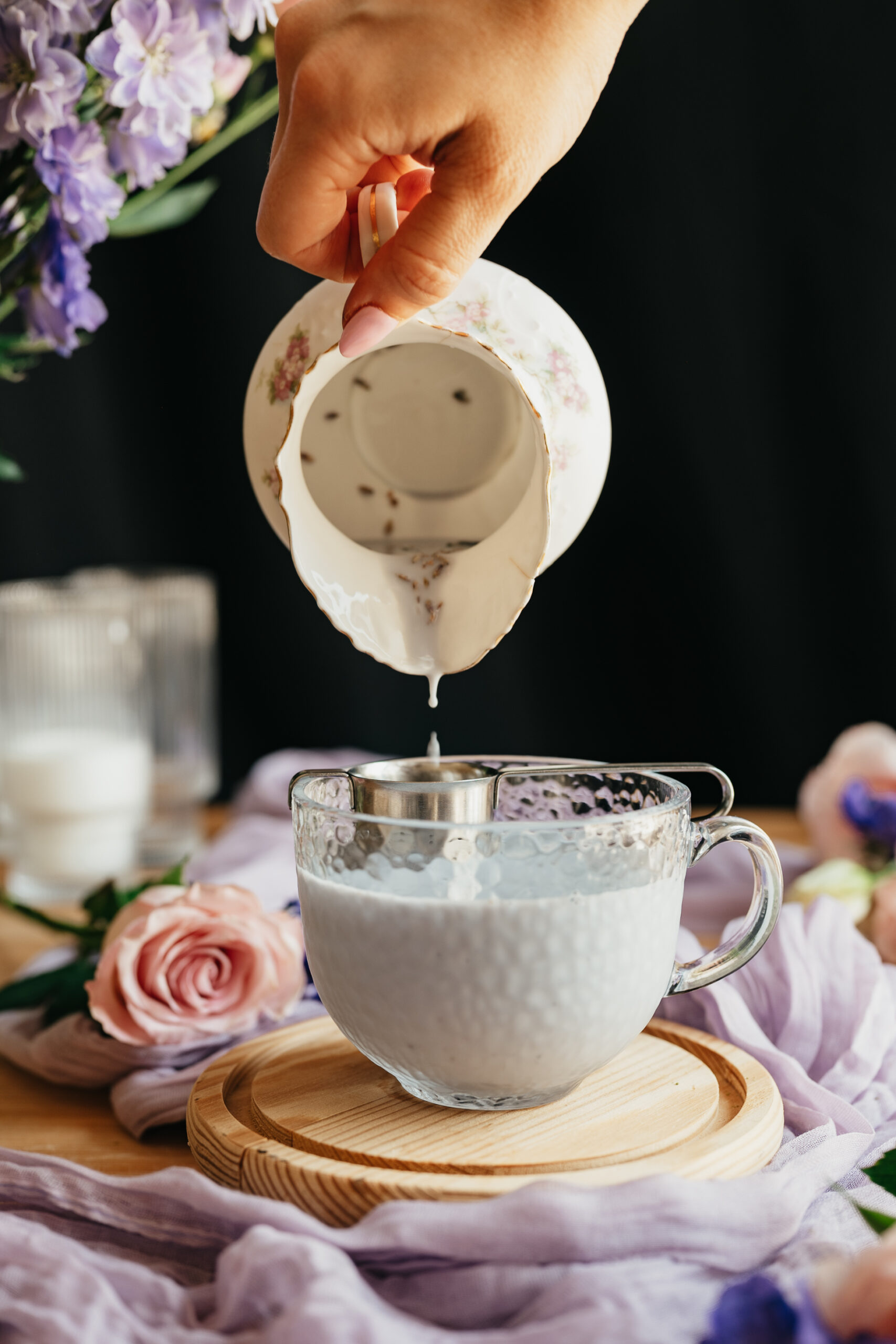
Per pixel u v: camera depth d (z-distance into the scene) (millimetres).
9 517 1169
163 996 567
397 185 510
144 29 525
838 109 1151
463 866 465
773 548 1220
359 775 515
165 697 921
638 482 1213
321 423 534
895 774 786
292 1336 404
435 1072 476
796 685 1242
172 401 1176
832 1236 454
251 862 752
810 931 596
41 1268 436
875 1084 548
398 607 529
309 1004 610
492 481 534
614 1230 434
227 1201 449
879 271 1169
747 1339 398
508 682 1248
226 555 1209
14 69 516
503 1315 435
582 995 463
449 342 483
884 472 1198
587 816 545
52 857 836
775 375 1193
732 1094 522
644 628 1236
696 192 1167
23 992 619
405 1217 436
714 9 1145
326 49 469
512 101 468
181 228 1140
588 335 1187
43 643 873
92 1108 570
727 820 507
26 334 600
